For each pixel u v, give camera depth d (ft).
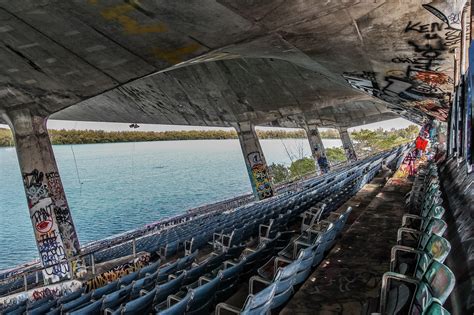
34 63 30.96
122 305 17.07
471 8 17.19
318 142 131.13
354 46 26.21
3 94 37.04
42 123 41.68
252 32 25.07
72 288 37.47
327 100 71.46
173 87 67.00
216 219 59.11
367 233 24.08
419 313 8.64
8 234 153.79
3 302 35.04
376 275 17.19
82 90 36.42
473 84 18.17
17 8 22.58
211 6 21.81
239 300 18.78
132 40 27.17
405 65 28.63
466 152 22.29
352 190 46.50
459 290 9.75
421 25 21.48
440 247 9.98
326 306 14.71
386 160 85.56
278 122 126.62
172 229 69.87
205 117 82.74
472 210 14.32
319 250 18.90
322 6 20.76
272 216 37.58
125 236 76.69
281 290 14.32
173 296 16.79
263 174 86.74
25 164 40.78
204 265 22.15
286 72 58.75
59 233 41.57
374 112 123.13
